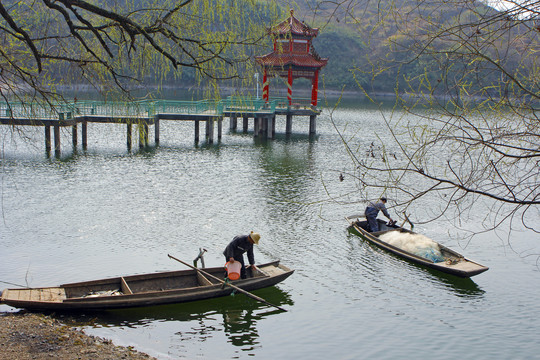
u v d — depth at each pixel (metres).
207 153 32.00
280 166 28.31
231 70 10.23
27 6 10.13
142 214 18.11
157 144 34.72
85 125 32.12
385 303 12.00
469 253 15.54
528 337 10.48
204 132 42.94
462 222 18.39
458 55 5.86
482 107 6.04
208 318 11.12
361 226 17.81
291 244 15.83
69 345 8.99
